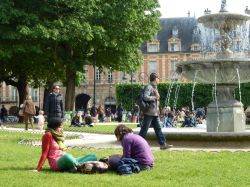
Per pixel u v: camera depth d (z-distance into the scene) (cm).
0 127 3262
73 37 3631
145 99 1352
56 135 1016
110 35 3884
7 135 2195
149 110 1356
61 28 3609
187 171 961
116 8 3831
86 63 4241
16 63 4203
